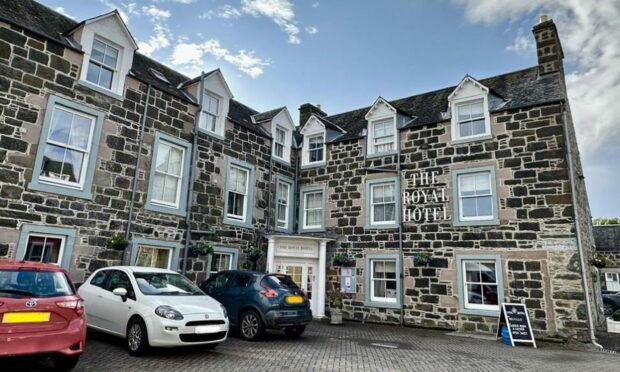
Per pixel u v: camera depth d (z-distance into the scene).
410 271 12.73
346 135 15.53
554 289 10.40
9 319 4.71
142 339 6.52
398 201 13.40
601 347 9.47
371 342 9.27
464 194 12.34
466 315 11.48
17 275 5.18
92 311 7.61
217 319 6.99
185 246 11.43
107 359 6.28
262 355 7.11
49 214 8.66
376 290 13.42
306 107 19.23
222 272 9.90
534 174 11.22
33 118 8.61
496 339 10.38
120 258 9.84
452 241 12.14
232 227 13.06
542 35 12.88
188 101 12.04
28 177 8.39
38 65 8.85
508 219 11.35
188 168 11.83
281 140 16.05
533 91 12.14
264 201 14.53
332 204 15.00
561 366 7.32
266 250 14.11
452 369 6.74
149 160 10.80
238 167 13.74
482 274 11.59
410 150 13.61
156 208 10.79
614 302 18.33
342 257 13.94
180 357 6.66
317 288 13.96
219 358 6.72
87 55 9.74
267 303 8.54
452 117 12.87
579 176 12.98
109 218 9.73
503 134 11.90
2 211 7.97
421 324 12.17
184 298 7.20
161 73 12.80
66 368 5.35
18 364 5.70
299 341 8.91
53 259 8.75
